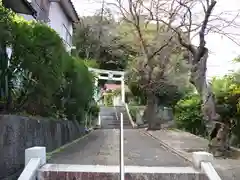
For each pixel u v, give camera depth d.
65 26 23.03
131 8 14.80
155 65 17.81
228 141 9.82
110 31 21.11
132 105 32.34
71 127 14.82
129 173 6.63
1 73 7.45
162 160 9.00
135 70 20.06
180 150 10.72
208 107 9.58
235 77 10.48
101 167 7.10
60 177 6.51
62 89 12.09
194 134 17.72
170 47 15.03
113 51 21.34
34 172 6.38
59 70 9.65
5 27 7.25
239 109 9.40
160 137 15.69
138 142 14.29
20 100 8.59
